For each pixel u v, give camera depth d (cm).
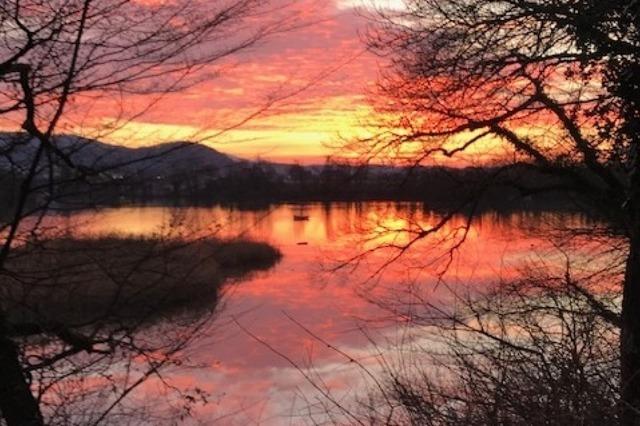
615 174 876
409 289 687
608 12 652
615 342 572
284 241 3894
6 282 316
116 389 352
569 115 821
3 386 319
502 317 489
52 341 328
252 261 2573
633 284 622
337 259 909
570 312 448
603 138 762
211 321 343
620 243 892
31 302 318
